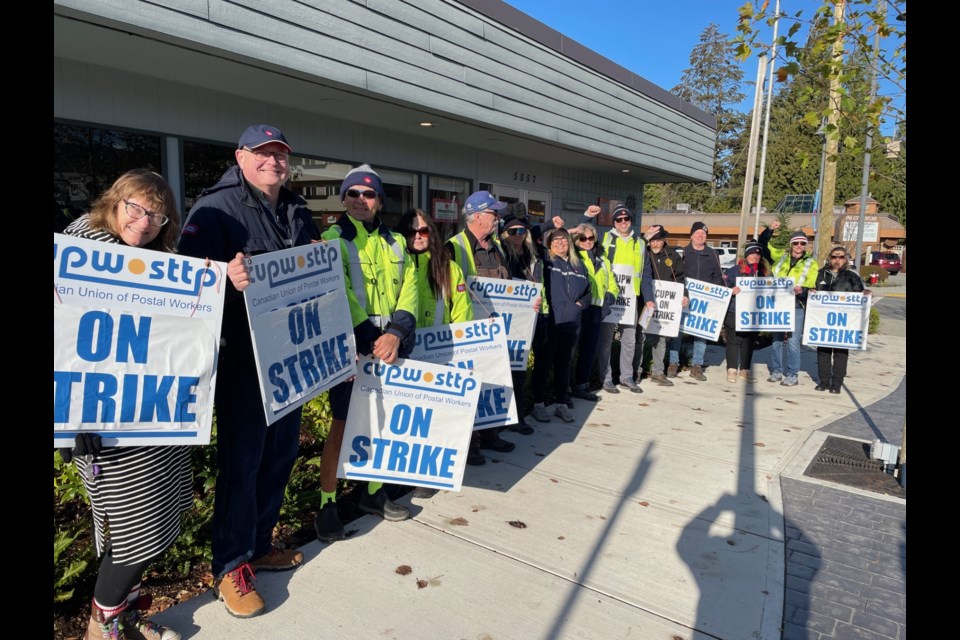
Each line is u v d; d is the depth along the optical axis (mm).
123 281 2068
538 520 3672
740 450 5066
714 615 2797
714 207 59875
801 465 4758
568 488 4164
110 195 2100
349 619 2656
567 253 5477
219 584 2717
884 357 10117
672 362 7859
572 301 5414
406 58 6637
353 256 3201
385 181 8812
